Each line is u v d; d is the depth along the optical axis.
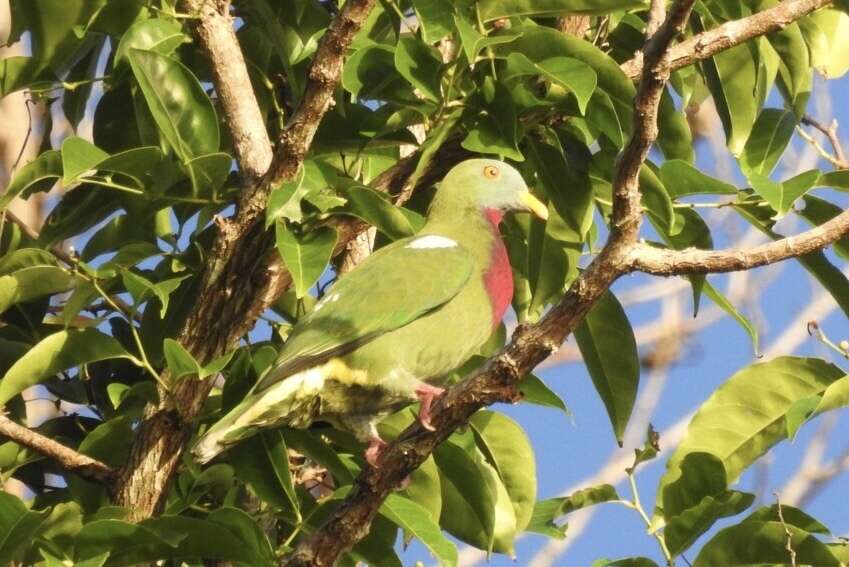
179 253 10.55
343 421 10.07
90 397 11.20
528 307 11.43
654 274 7.65
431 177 10.86
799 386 10.55
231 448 9.77
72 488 9.89
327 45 9.07
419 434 8.43
